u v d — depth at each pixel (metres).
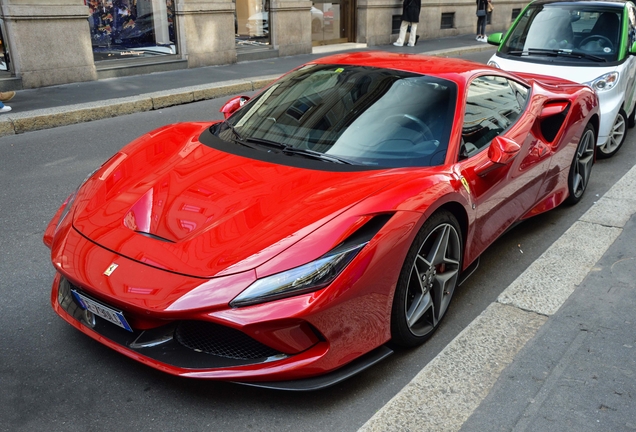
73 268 2.61
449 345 3.00
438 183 2.98
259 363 2.47
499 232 3.80
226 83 9.99
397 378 2.82
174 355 2.51
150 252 2.57
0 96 8.02
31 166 6.01
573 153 4.78
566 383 2.75
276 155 3.25
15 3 8.96
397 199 2.76
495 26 20.28
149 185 3.02
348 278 2.48
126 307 2.43
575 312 3.36
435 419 2.50
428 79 3.67
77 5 9.62
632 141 7.23
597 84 6.20
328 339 2.49
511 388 2.71
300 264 2.44
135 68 10.70
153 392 2.64
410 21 15.54
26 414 2.48
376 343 2.71
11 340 2.99
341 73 3.86
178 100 9.11
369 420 2.48
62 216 3.08
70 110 7.84
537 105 4.33
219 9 11.73
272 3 12.97
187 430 2.42
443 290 3.14
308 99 3.70
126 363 2.83
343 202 2.70
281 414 2.53
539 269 3.85
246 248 2.50
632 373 2.84
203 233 2.62
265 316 2.35
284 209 2.70
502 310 3.35
